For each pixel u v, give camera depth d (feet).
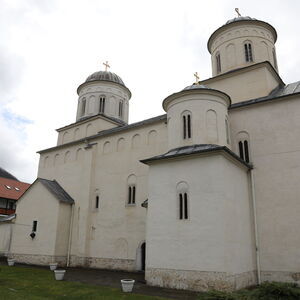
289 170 60.08
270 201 60.49
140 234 74.54
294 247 56.24
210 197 52.26
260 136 65.26
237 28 86.22
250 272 56.80
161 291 49.19
